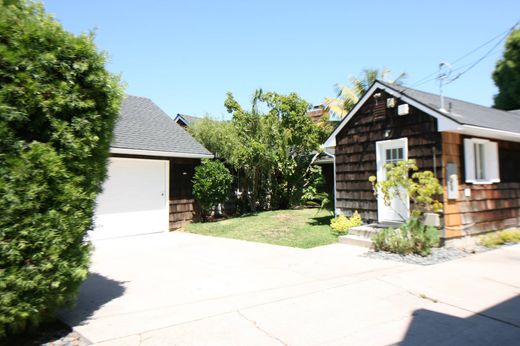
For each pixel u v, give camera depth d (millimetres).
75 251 3742
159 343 3332
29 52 3387
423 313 4035
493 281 5234
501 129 8219
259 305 4320
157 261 7105
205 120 14984
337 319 3875
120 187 10641
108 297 4809
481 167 8914
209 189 12336
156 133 12469
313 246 8367
